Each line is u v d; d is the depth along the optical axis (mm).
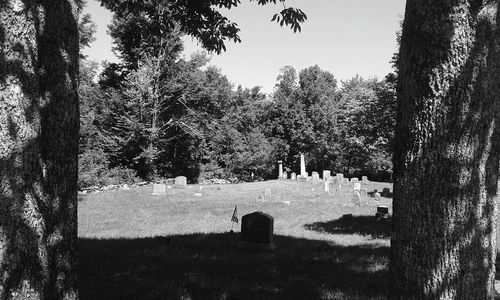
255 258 11336
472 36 3193
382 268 10242
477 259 3209
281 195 35000
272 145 68688
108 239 14398
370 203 30641
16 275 3572
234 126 61812
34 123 3826
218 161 59750
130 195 32656
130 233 16672
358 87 83812
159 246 12727
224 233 16203
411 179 3340
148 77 45594
